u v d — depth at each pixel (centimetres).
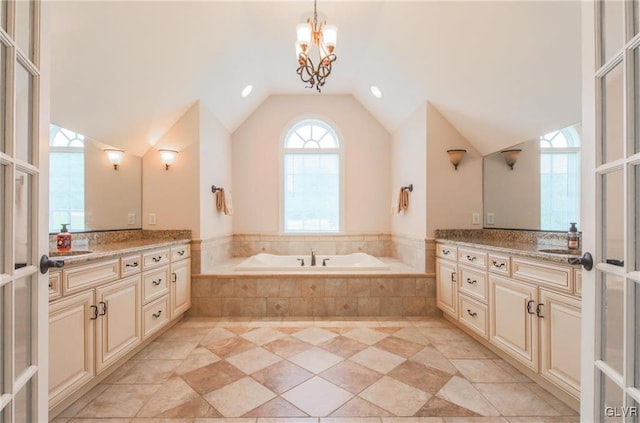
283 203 424
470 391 173
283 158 425
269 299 304
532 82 211
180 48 237
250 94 379
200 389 175
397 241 396
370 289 305
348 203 425
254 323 283
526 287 185
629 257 81
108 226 262
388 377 188
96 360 173
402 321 289
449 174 307
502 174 282
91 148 244
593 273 95
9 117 79
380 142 425
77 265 159
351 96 425
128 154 286
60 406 154
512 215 270
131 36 199
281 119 423
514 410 156
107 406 159
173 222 304
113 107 235
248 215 421
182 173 304
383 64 313
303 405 159
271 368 199
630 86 82
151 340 243
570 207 215
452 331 264
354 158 425
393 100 354
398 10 241
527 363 183
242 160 421
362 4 246
